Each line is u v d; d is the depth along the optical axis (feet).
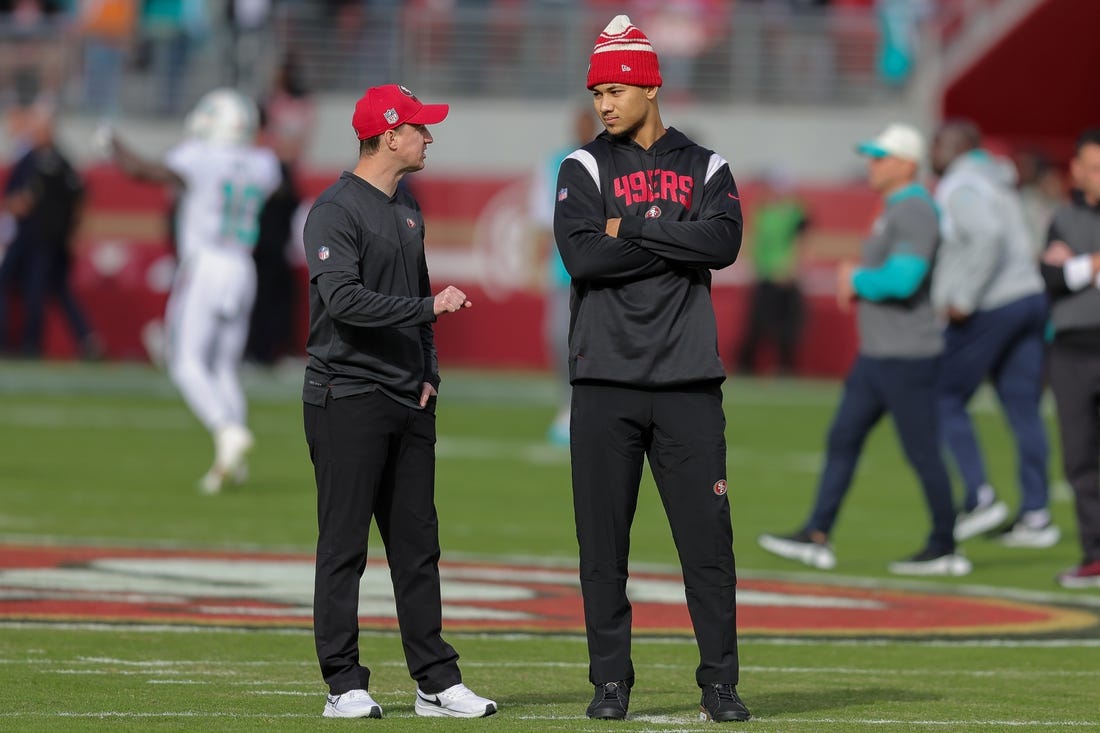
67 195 296.71
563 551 134.82
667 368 73.82
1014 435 151.02
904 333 126.72
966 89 334.44
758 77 327.47
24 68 329.93
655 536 146.72
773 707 78.69
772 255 306.76
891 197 125.29
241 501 160.15
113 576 114.93
